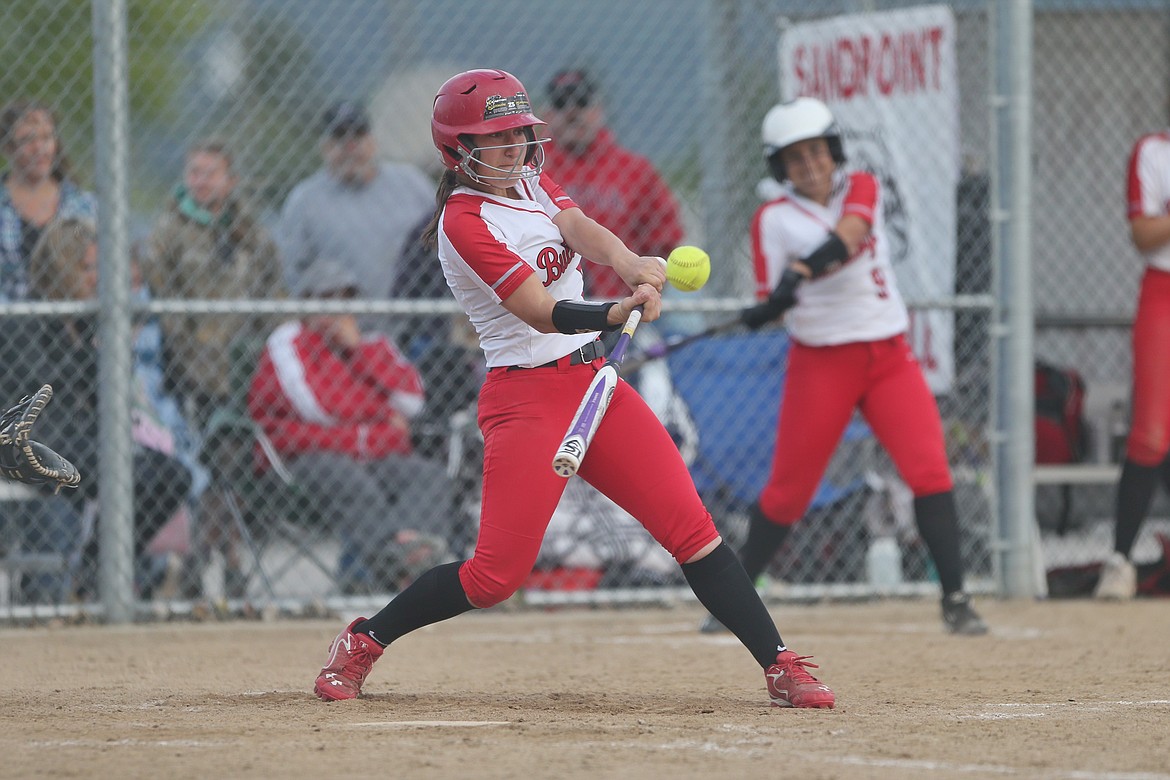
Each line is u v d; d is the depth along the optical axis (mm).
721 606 14883
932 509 22750
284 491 25797
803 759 11789
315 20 28797
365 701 15492
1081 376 36750
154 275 26172
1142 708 14875
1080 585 28891
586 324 13844
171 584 26328
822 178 22812
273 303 24781
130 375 24625
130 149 26375
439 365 27141
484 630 24703
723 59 30469
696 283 15438
